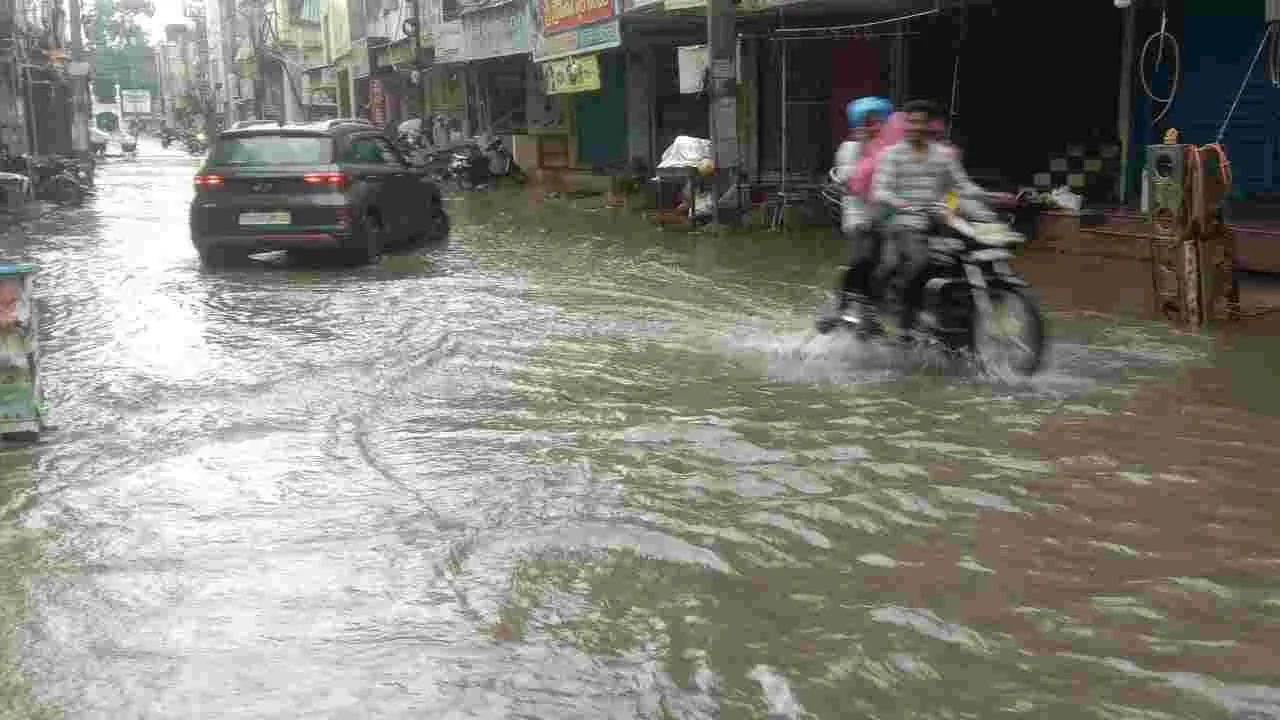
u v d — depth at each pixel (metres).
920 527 4.84
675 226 17.27
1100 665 3.63
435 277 12.52
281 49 57.84
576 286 11.65
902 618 3.99
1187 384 7.12
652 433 6.29
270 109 64.75
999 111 15.84
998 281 7.50
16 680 3.64
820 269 12.62
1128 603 4.07
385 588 4.31
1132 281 11.11
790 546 4.66
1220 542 4.62
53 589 4.34
